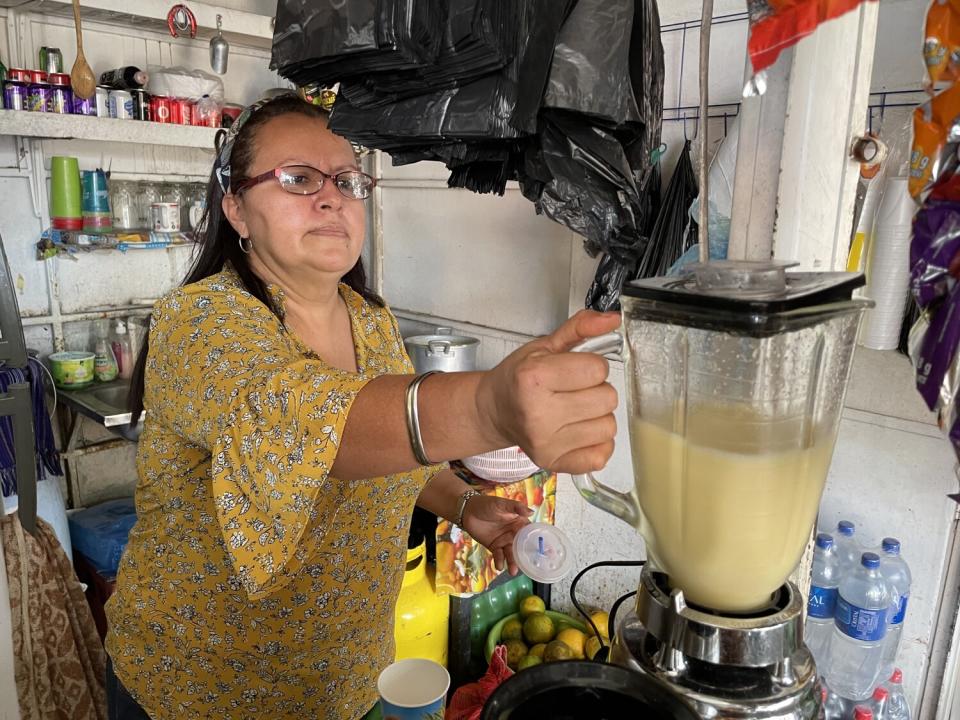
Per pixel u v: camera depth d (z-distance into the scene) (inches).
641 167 34.0
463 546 74.4
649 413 20.4
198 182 103.9
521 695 20.4
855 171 26.3
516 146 32.7
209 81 90.7
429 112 29.8
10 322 57.3
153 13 82.2
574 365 20.1
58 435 94.3
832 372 19.2
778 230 27.4
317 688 44.4
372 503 42.8
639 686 20.5
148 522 42.1
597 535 84.2
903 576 60.0
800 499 19.6
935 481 59.0
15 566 72.4
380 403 24.3
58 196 88.6
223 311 33.9
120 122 81.1
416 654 75.7
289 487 24.8
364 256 114.5
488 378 22.4
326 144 42.4
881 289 51.3
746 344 17.3
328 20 28.1
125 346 96.0
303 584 40.9
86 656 79.0
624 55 28.7
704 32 20.3
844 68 25.4
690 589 21.3
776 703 20.2
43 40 86.5
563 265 85.5
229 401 27.4
